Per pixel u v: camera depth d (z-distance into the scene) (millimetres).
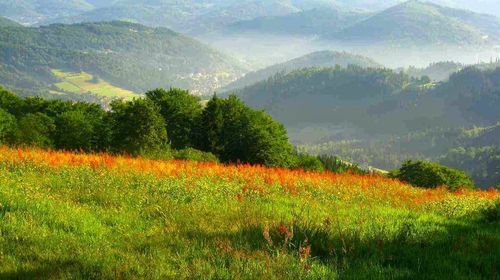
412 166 51219
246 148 52719
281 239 7441
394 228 9031
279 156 52312
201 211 9758
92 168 14781
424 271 6508
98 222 8367
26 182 11508
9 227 7285
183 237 7570
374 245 7617
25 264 5891
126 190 11641
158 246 7004
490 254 7387
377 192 16703
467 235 8898
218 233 7859
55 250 6562
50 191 10883
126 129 45438
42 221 7926
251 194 12875
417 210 13195
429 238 8359
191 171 16438
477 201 15469
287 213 10211
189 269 5969
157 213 9484
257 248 6945
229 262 6293
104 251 6660
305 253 6305
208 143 55844
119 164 16312
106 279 5652
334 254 7125
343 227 8680
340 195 14844
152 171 15219
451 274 6348
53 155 17422
